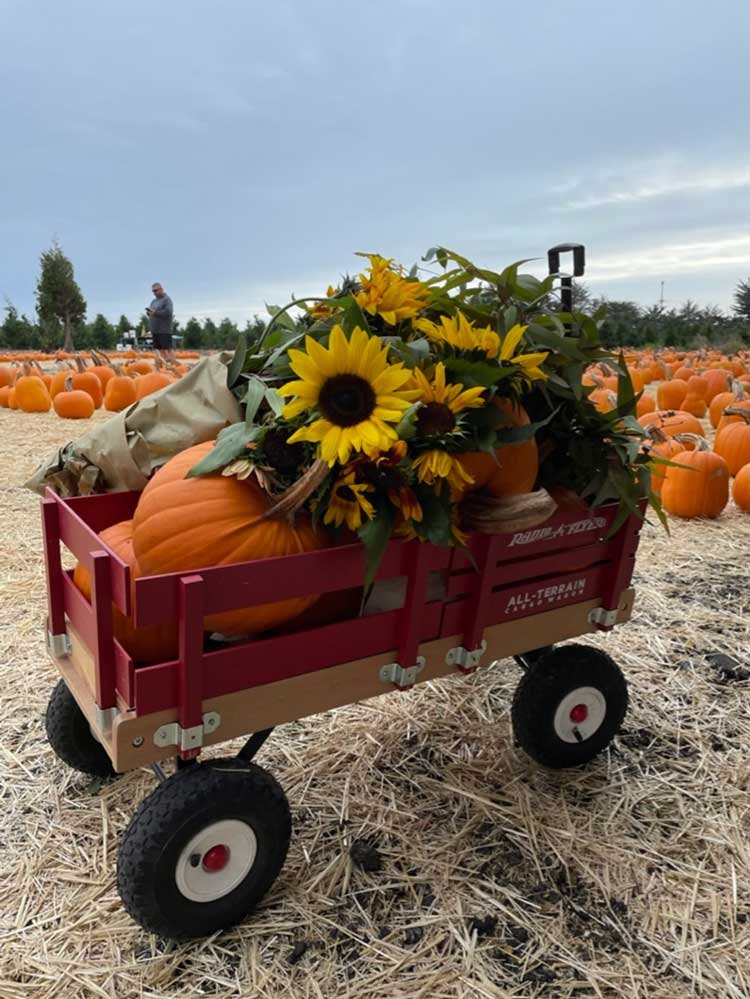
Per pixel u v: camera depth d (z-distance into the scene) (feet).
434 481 6.39
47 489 7.66
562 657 8.86
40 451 25.91
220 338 121.39
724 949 7.02
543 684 8.77
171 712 6.02
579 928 7.16
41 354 83.82
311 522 6.65
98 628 6.02
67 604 7.39
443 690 11.04
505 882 7.66
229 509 6.32
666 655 12.17
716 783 9.26
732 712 10.74
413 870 7.76
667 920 7.29
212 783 6.37
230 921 6.88
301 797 8.70
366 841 8.11
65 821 8.25
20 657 11.44
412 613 6.94
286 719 6.62
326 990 6.45
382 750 9.63
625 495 7.95
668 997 6.53
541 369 7.59
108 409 37.70
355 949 6.84
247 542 6.27
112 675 6.17
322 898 7.34
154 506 6.41
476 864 7.86
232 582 5.87
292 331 7.64
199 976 6.54
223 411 7.56
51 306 118.52
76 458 8.10
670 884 7.72
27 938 6.87
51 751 9.36
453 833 8.27
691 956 6.92
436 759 9.52
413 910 7.27
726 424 27.50
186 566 6.25
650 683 11.37
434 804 8.71
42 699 10.41
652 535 18.21
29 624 12.53
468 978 6.61
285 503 6.25
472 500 7.27
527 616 8.06
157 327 58.80
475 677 11.43
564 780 9.23
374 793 8.84
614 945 7.00
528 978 6.64
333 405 5.92
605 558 8.52
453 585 7.27
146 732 5.95
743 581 15.31
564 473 8.24
